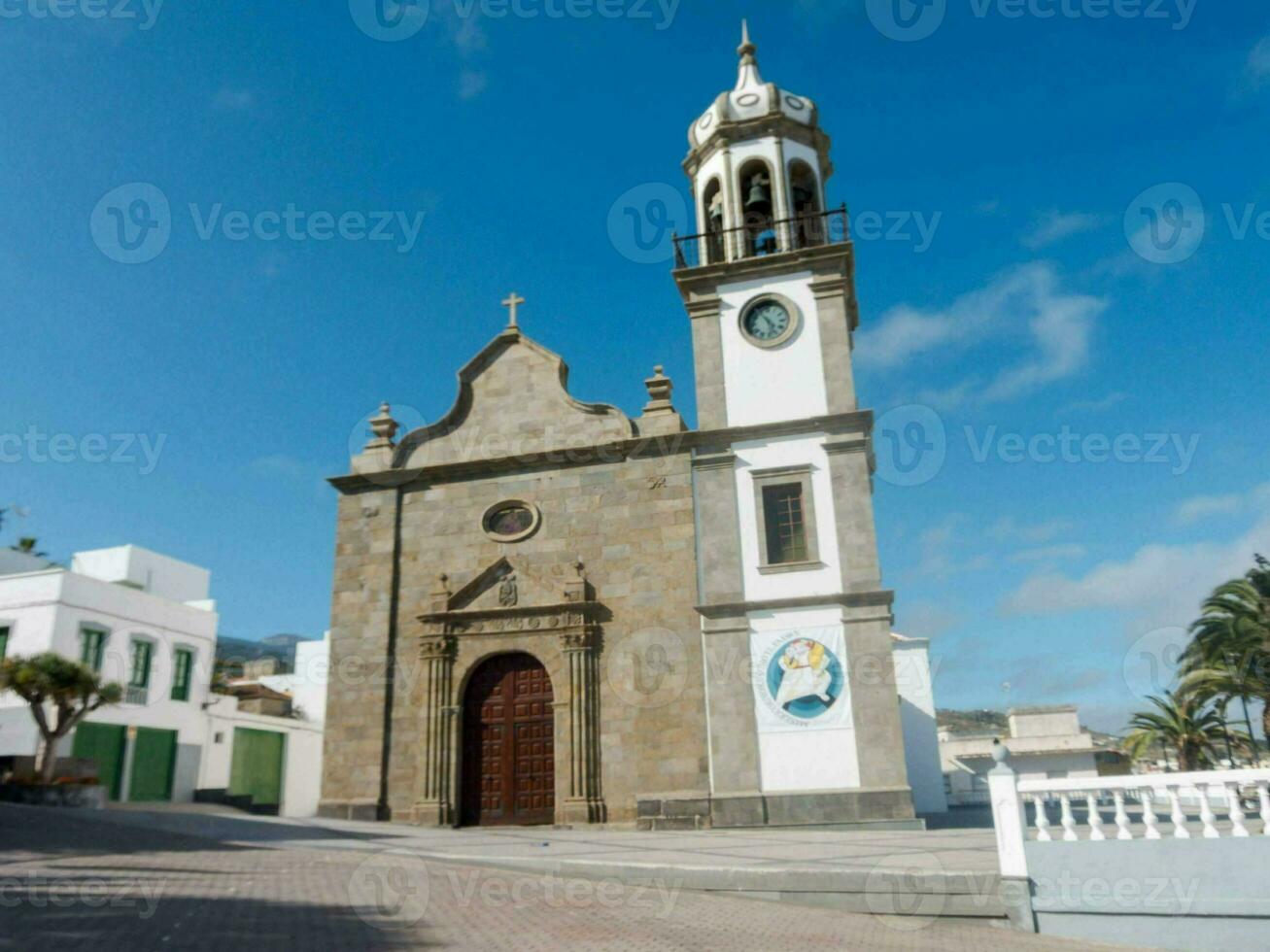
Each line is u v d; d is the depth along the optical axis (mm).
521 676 25516
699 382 26672
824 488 24922
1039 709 57344
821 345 26297
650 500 25828
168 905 10797
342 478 27812
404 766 25109
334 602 26812
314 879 13344
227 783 38594
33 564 41531
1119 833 12516
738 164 28938
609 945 10133
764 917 12148
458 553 26641
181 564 45969
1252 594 32750
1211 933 11852
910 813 22047
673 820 23016
